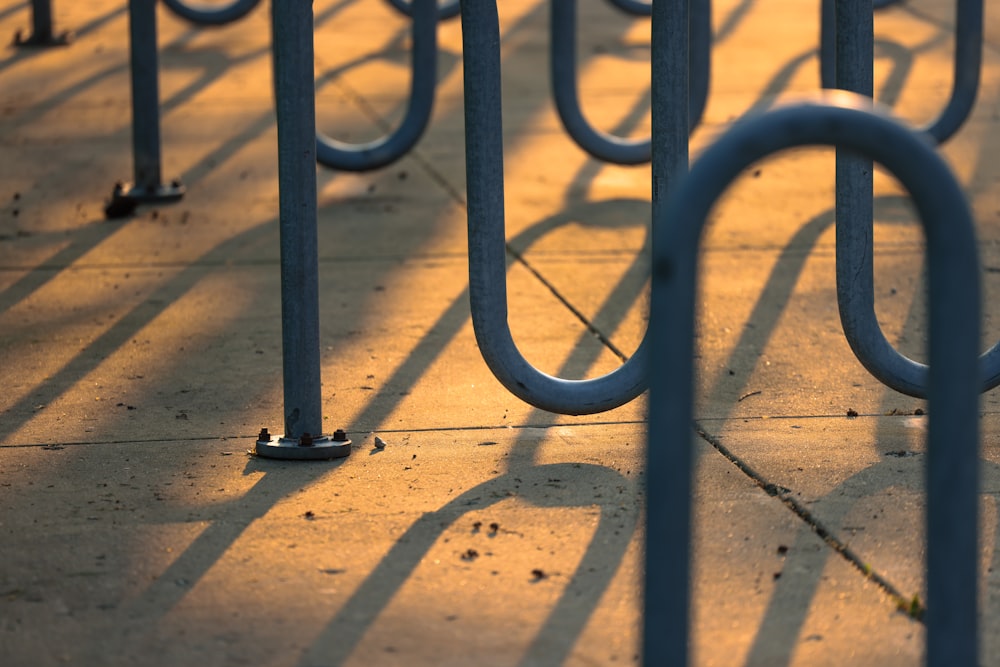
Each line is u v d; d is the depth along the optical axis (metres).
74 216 7.78
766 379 5.38
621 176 8.78
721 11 14.48
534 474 4.44
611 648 3.36
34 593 3.63
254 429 4.87
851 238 4.56
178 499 4.23
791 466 4.48
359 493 4.28
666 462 2.49
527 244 7.29
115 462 4.54
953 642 2.61
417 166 9.01
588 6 15.44
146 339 5.84
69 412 5.02
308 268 4.51
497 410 5.06
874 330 4.64
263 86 11.24
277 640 3.40
